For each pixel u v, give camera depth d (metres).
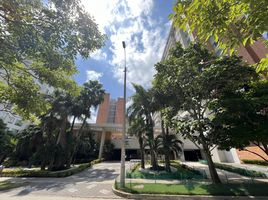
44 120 23.42
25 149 28.12
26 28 4.71
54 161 23.58
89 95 28.09
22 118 7.92
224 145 10.99
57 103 23.88
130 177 16.77
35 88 6.93
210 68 12.18
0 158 31.80
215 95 13.09
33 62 6.12
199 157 42.12
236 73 11.52
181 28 3.47
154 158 22.95
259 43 21.08
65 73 6.32
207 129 12.02
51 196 11.30
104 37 5.88
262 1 2.64
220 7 3.08
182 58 14.07
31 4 4.89
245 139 9.75
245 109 9.61
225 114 10.34
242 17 3.14
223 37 3.35
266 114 9.88
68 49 5.35
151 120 23.61
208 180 15.13
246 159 23.69
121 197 10.97
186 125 11.79
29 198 10.74
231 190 10.85
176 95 15.15
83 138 38.00
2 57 4.81
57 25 5.02
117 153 49.44
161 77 14.69
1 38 4.61
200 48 14.04
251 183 12.84
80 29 5.34
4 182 16.61
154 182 14.36
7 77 6.36
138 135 24.16
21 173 20.94
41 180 17.64
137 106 23.33
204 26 3.30
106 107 57.12
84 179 18.02
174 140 22.31
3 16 4.65
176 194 10.57
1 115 32.69
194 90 13.80
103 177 19.36
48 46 5.05
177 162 34.88
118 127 42.69
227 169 22.20
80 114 27.44
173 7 3.34
